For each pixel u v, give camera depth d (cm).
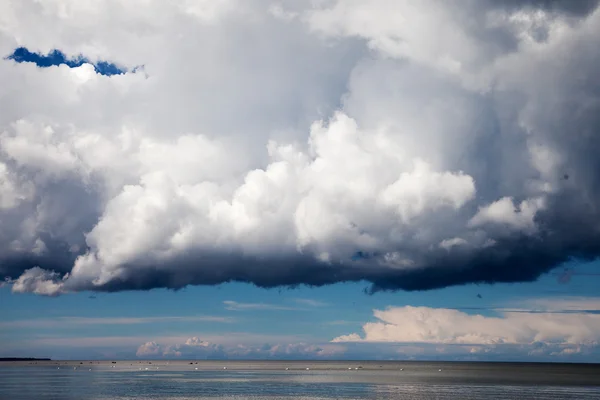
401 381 17512
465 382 16825
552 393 12400
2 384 15750
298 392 12888
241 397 11594
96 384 15762
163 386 14938
